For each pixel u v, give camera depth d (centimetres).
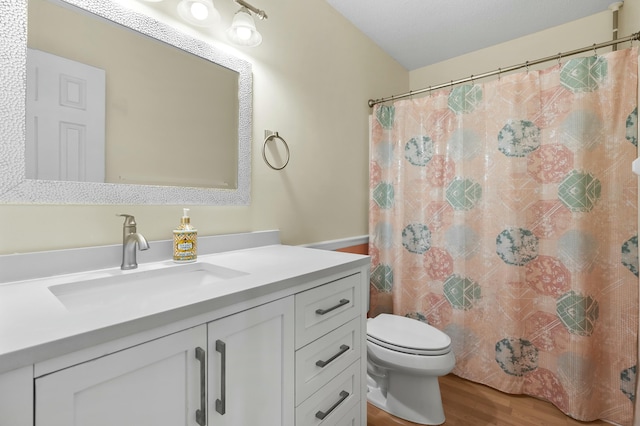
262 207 150
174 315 62
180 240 108
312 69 177
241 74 138
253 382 80
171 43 115
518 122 170
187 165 121
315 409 99
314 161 179
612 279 151
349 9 194
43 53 88
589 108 153
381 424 154
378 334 157
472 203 185
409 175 208
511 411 160
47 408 48
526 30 217
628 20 176
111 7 100
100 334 52
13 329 51
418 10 195
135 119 107
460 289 188
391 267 216
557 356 162
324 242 186
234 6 137
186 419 66
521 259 171
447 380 189
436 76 263
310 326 97
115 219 103
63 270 89
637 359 145
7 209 83
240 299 74
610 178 152
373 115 218
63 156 91
